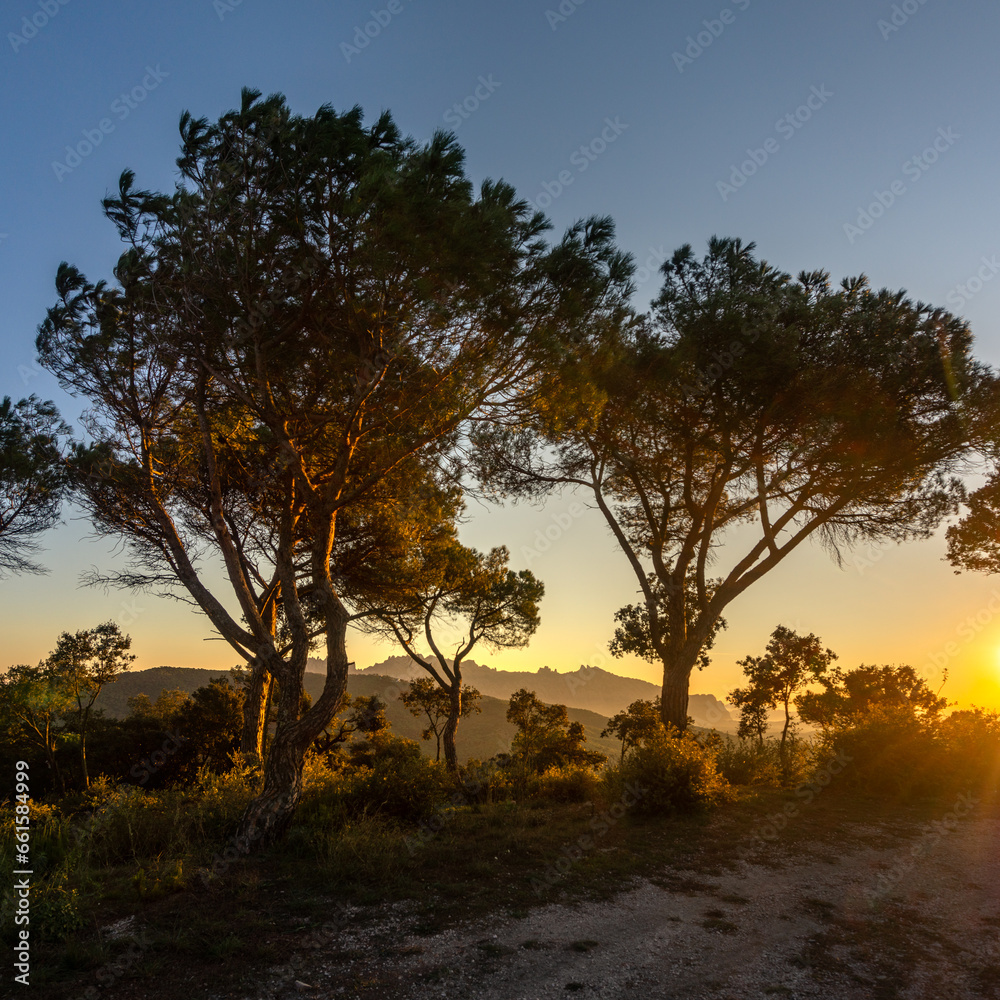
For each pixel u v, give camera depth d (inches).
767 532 559.2
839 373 479.2
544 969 195.3
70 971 191.9
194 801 384.5
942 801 457.1
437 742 1339.8
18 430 523.8
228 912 235.8
